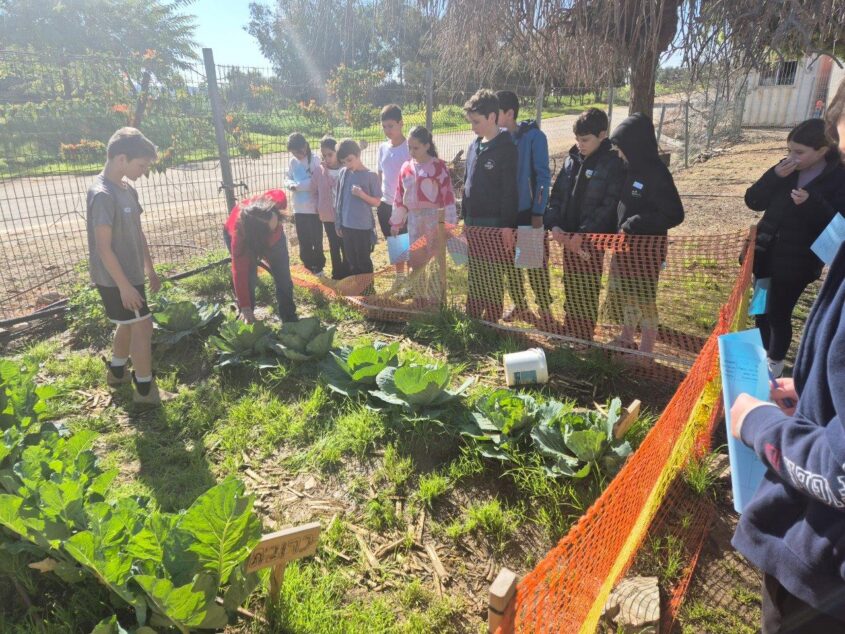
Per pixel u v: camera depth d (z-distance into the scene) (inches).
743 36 157.6
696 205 411.2
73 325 212.2
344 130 401.1
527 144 191.3
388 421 146.3
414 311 216.7
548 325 196.9
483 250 198.1
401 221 224.5
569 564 67.7
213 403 163.0
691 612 98.7
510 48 182.9
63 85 268.1
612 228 176.1
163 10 1036.5
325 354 179.9
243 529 82.7
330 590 102.0
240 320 192.5
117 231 147.6
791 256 147.1
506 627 51.0
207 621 81.3
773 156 620.7
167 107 281.7
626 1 154.6
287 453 141.9
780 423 47.0
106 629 78.2
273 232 188.9
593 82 200.8
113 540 88.0
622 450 123.1
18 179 528.4
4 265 300.0
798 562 45.7
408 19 197.5
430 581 105.3
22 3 954.7
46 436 129.5
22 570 98.0
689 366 170.9
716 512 119.8
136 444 146.5
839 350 39.9
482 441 135.7
